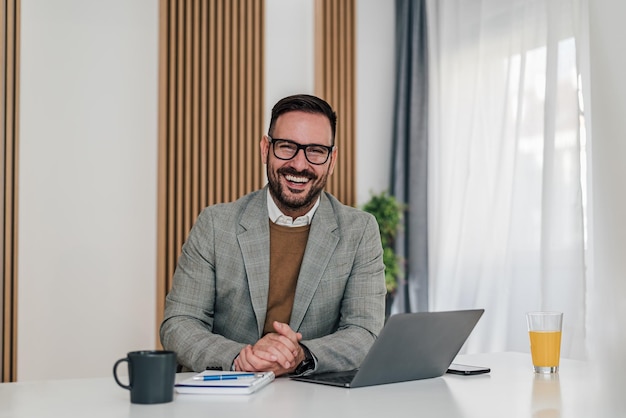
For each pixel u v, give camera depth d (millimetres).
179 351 1844
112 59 4258
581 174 3969
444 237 4746
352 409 1260
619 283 3727
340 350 1777
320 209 2117
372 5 5234
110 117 4234
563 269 3992
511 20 4441
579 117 3980
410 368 1586
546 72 4129
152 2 4383
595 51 3842
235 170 4559
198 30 4484
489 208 4504
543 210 4090
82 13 4188
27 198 3994
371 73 5215
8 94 3693
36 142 4031
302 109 1999
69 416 1196
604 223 3791
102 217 4188
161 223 4293
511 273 4293
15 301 3721
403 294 5027
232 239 2049
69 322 4078
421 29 5074
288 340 1689
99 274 4168
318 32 4918
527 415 1221
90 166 4168
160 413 1214
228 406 1281
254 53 4684
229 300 2061
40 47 4066
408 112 5133
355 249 2096
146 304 4293
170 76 4383
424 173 4980
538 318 1750
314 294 2045
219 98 4539
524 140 4293
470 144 4621
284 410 1244
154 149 4359
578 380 1628
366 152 5152
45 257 4027
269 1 4840
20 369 3941
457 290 4602
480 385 1554
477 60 4625
